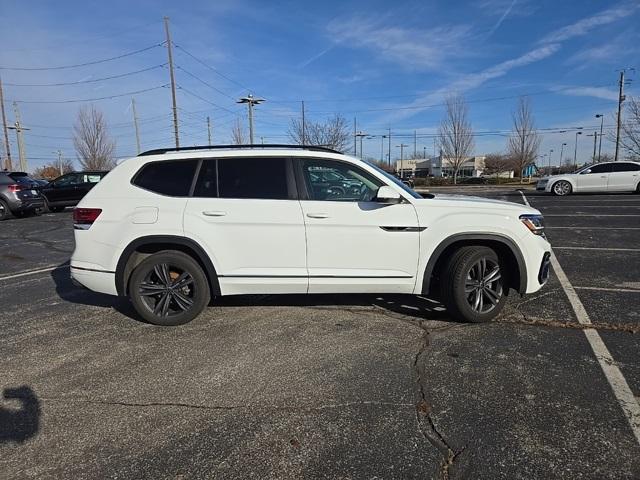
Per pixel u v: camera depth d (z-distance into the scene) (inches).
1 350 159.6
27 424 113.1
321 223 170.1
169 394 126.4
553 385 126.2
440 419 111.4
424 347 154.3
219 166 176.9
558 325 172.1
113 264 176.1
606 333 163.2
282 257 172.4
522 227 173.5
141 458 99.3
